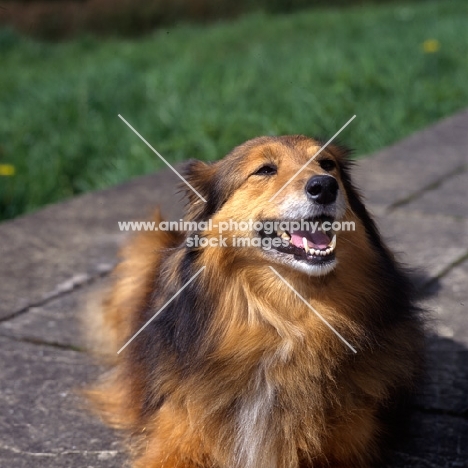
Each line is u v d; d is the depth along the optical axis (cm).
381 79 294
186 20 552
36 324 138
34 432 115
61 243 166
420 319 117
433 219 174
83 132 244
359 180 203
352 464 108
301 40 415
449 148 232
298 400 107
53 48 443
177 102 267
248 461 107
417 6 596
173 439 108
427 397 120
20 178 207
